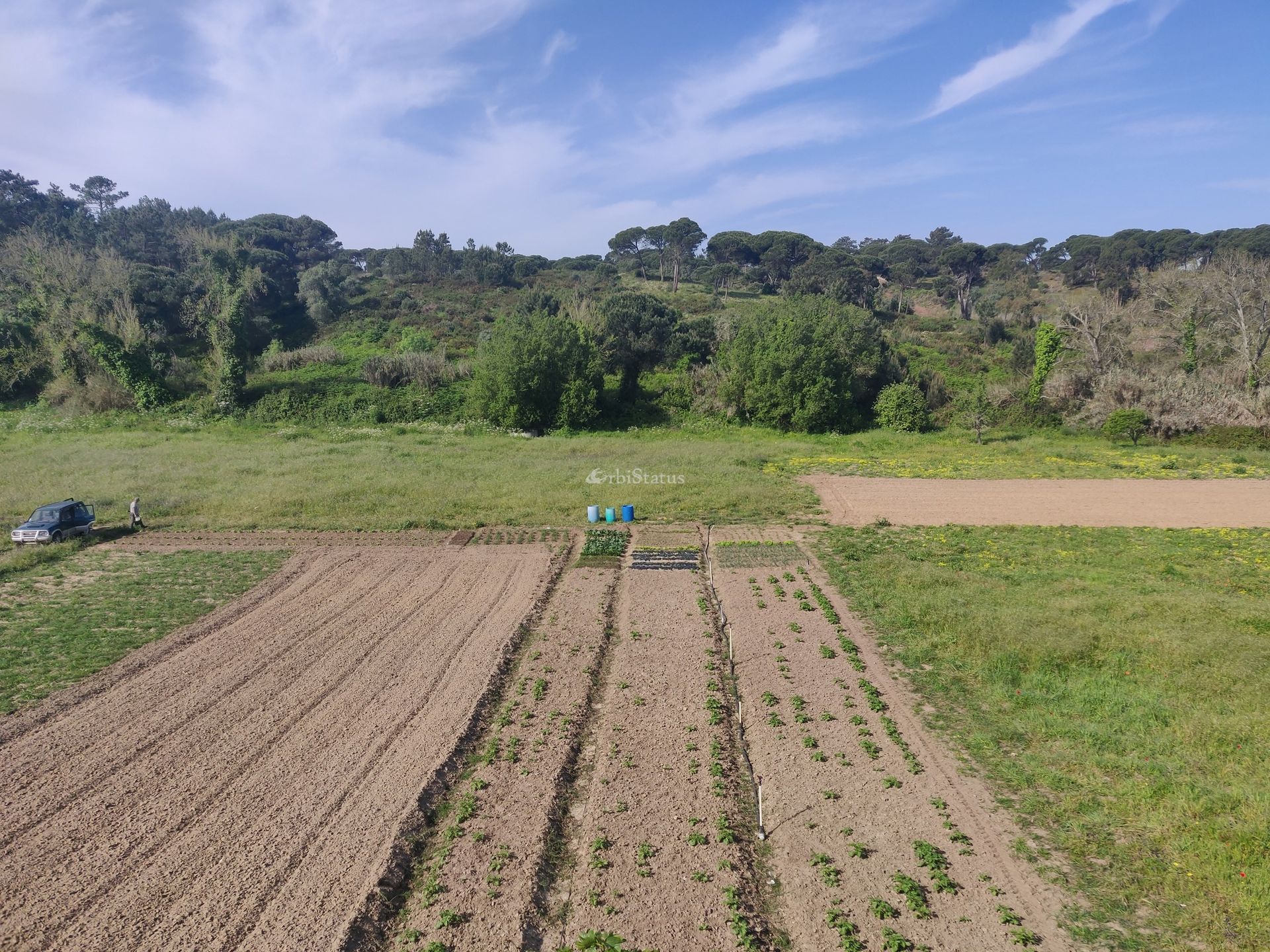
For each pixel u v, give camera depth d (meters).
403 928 10.12
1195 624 19.12
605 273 118.62
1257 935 9.77
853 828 12.13
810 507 33.19
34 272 67.44
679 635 19.73
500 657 18.38
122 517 31.70
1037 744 14.52
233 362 57.91
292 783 13.26
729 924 10.09
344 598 22.77
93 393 57.44
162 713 15.79
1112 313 56.97
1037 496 34.50
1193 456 43.19
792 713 15.72
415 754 14.19
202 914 10.22
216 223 128.38
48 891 10.63
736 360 57.47
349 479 37.81
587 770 13.98
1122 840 11.77
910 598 21.64
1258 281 53.56
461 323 84.00
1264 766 13.31
